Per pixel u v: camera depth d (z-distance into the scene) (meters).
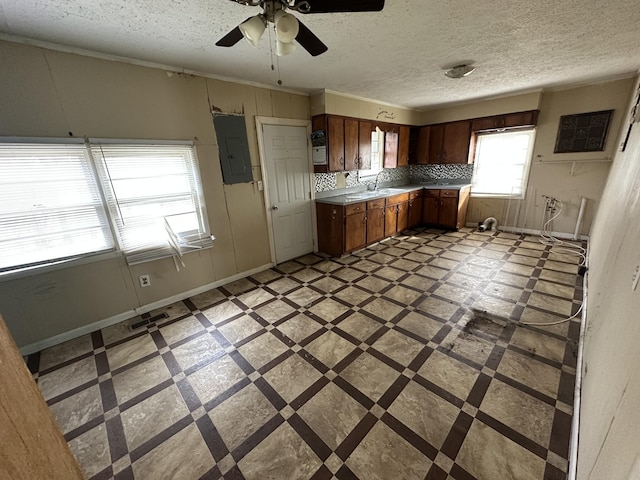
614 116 3.63
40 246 2.12
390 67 2.78
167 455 1.36
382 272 3.38
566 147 4.05
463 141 4.88
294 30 1.28
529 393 1.60
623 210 1.71
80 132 2.15
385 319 2.40
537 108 4.02
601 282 1.82
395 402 1.59
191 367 1.94
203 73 2.73
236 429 1.48
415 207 5.21
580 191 4.07
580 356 1.80
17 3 1.46
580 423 1.29
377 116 4.38
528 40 2.25
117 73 2.25
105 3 1.51
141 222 2.56
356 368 1.86
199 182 2.85
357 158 4.16
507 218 4.84
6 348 0.41
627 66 3.01
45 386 1.83
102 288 2.43
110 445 1.42
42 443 0.45
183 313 2.65
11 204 1.98
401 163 5.20
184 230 2.85
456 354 1.94
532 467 1.23
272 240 3.67
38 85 1.95
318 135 3.73
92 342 2.26
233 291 3.07
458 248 4.09
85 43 1.99
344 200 4.00
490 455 1.29
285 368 1.89
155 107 2.48
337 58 2.47
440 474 1.22
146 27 1.80
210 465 1.31
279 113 3.43
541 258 3.54
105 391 1.76
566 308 2.42
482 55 2.55
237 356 2.03
